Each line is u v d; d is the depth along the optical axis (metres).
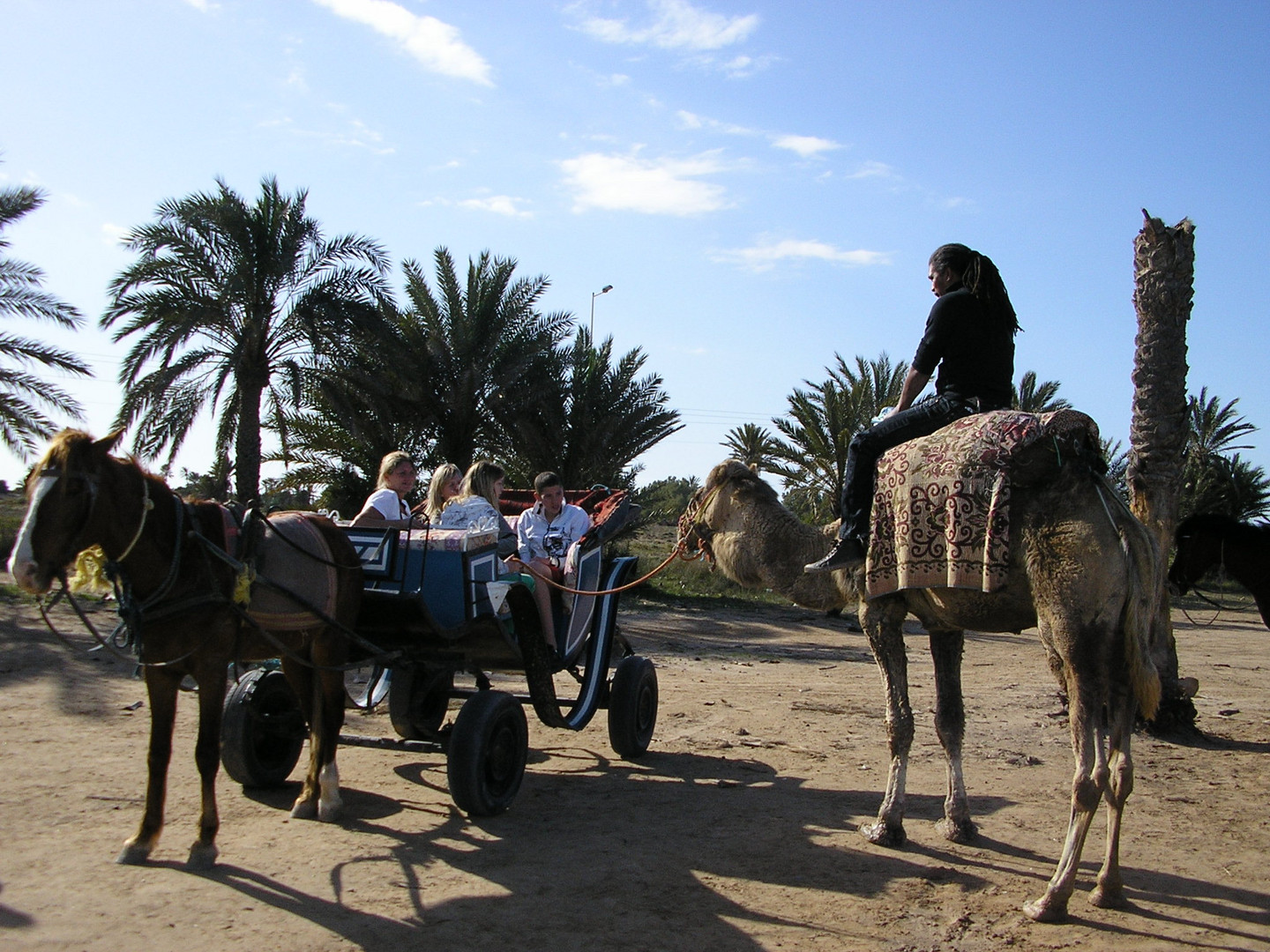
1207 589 41.44
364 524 6.76
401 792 6.75
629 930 4.44
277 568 5.56
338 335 19.83
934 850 5.74
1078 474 4.87
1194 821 6.46
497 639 6.59
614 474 24.30
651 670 8.27
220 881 4.81
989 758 8.27
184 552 5.01
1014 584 5.04
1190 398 9.75
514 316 23.27
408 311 23.09
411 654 6.98
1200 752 8.77
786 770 7.71
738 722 9.70
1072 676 4.75
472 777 5.94
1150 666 4.76
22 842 5.20
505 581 6.45
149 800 5.04
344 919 4.43
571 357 23.81
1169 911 4.86
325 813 5.95
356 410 20.91
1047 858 5.65
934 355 5.80
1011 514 4.98
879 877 5.24
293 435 22.06
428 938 4.28
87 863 4.95
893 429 5.81
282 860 5.17
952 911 4.79
